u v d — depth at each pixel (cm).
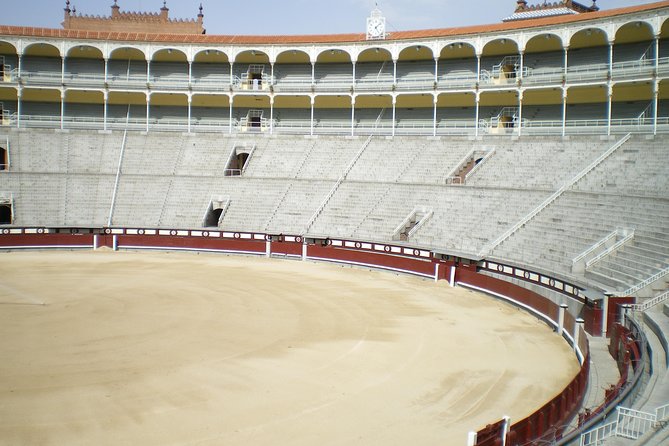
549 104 4644
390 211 3928
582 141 3803
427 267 3281
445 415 1364
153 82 5266
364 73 5197
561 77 4125
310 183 4388
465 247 3350
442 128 4909
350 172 4403
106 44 4969
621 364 1596
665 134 3569
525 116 4734
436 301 2670
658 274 2161
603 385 1527
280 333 2016
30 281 2816
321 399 1438
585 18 4019
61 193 4309
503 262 2867
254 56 5231
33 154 4550
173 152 4762
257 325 2111
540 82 4222
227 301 2492
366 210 4006
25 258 3591
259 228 4097
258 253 3991
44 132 4722
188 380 1534
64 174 4431
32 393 1416
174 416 1312
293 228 4031
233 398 1426
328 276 3256
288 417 1327
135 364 1642
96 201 4303
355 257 3662
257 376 1581
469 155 4175
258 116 5416
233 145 4816
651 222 2717
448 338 2031
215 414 1330
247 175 4569
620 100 4369
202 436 1218
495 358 1814
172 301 2450
